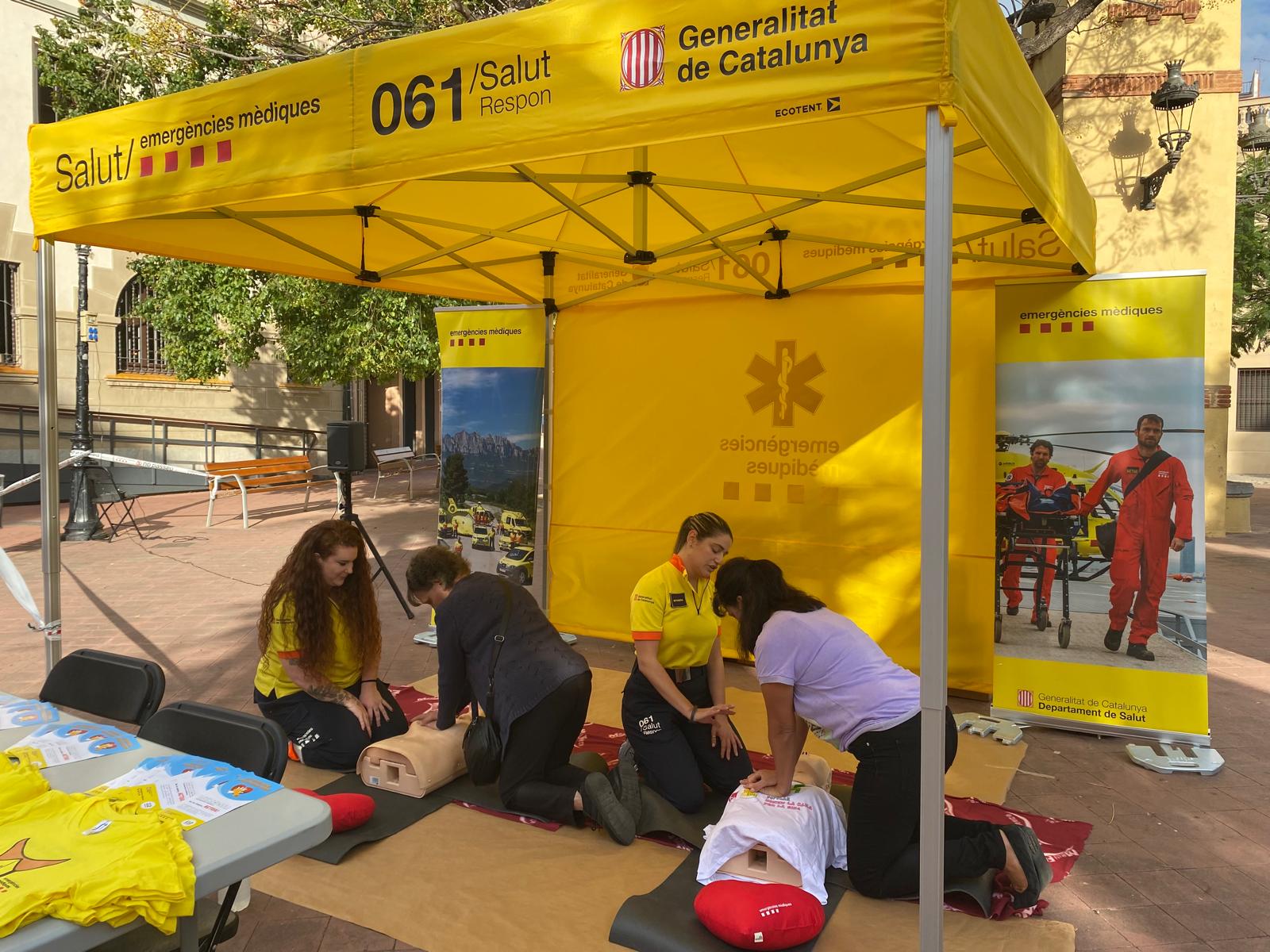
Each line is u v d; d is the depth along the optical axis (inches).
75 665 124.3
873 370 224.5
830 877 129.5
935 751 94.7
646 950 112.3
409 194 178.5
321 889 126.3
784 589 128.3
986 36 98.6
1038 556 198.4
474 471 272.7
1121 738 192.9
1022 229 200.1
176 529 477.7
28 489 568.4
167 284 475.5
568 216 206.2
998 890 123.8
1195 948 115.6
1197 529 185.6
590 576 269.0
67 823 73.2
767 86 93.7
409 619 295.6
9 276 573.3
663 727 147.8
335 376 495.5
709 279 241.6
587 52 102.8
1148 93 458.9
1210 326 485.4
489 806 152.2
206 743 99.8
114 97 474.0
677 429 251.4
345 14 413.4
